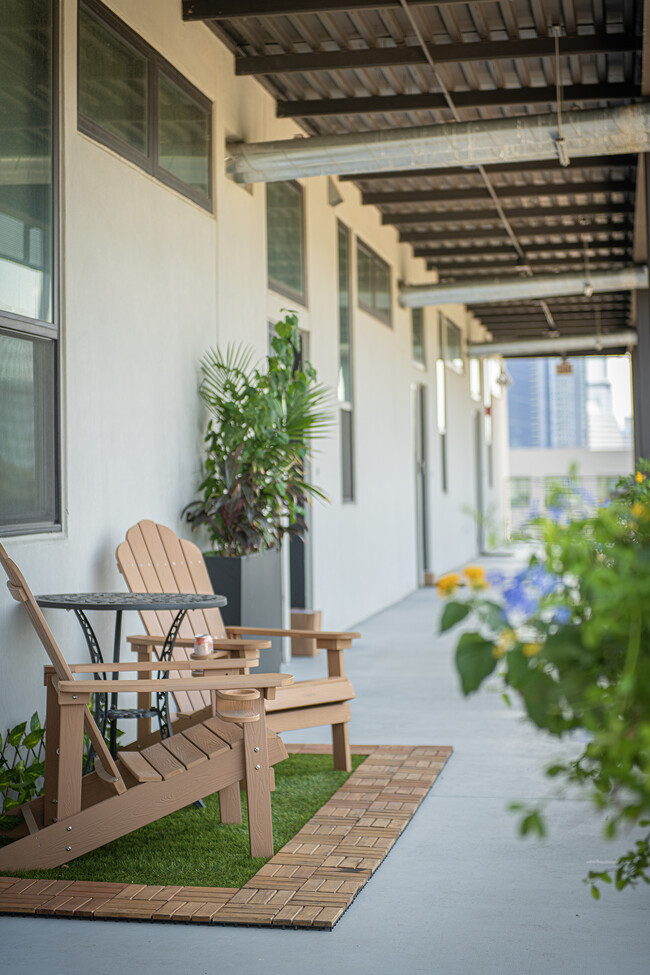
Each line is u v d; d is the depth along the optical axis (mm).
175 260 5582
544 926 2799
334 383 9109
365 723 5523
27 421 4109
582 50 6250
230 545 5879
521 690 1404
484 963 2549
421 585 13805
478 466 19828
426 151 6457
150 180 5273
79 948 2670
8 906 2912
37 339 4191
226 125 6449
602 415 117062
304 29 6246
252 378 6574
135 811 3209
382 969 2518
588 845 3488
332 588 9109
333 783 4254
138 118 5188
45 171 4266
